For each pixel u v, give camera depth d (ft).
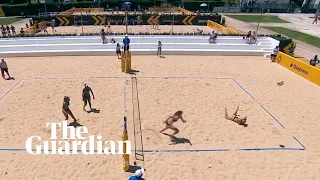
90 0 164.35
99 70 53.83
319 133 33.24
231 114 37.06
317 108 40.34
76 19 102.22
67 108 32.37
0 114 34.96
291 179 24.89
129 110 36.99
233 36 75.36
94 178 24.14
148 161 26.66
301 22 128.77
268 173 25.61
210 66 58.95
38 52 62.95
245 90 46.06
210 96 42.93
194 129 32.73
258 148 29.40
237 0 190.39
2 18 123.34
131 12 133.18
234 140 30.76
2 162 25.90
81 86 45.11
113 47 66.85
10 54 62.13
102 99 40.22
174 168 25.79
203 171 25.54
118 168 25.59
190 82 48.57
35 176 24.20
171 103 39.75
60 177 24.16
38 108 36.96
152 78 49.85
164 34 73.46
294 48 71.00
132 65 57.67
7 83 45.93
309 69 52.44
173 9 143.33
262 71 57.26
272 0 162.61
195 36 74.28
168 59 63.16
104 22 103.91
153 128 32.60
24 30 81.35
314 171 26.13
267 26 114.21
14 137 29.91
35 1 163.73
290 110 39.34
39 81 47.11
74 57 63.21
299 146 30.17
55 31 88.74
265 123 35.09
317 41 88.17
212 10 164.55
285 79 52.80
